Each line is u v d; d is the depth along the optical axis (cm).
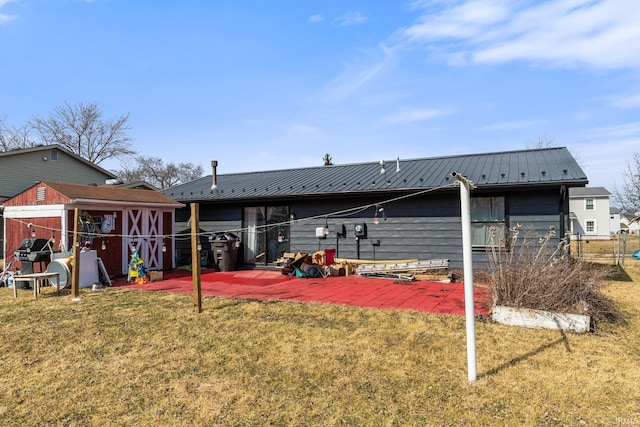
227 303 719
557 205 934
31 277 797
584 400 347
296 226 1229
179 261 1391
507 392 364
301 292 834
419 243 1075
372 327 556
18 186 2122
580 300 563
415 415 330
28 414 348
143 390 389
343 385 387
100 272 980
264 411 345
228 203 1326
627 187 3120
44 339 537
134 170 5084
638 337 503
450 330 538
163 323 599
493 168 1061
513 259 633
